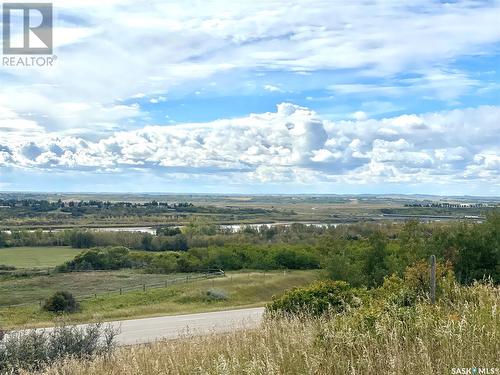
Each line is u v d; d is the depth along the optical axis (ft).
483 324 24.25
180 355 34.04
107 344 47.06
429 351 23.27
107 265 211.20
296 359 25.84
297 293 56.13
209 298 134.72
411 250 99.71
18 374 39.37
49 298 117.39
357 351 25.29
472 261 80.38
